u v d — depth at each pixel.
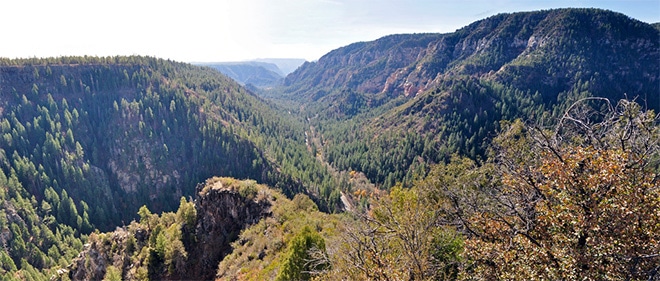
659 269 10.79
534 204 14.67
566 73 186.00
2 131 153.12
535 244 13.36
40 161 150.25
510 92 166.12
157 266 61.19
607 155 12.85
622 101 15.17
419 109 175.12
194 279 59.47
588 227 11.66
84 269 79.94
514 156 19.28
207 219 66.50
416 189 33.06
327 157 180.12
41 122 164.38
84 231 131.38
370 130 189.25
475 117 144.12
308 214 57.97
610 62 190.25
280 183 126.06
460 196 21.31
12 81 175.62
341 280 18.86
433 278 17.06
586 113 17.08
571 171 12.85
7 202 123.19
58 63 195.50
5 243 111.88
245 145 167.62
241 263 48.19
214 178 75.06
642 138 13.95
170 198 163.00
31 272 98.00
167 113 189.38
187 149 178.12
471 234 17.36
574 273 11.18
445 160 128.38
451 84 176.25
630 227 11.16
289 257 28.19
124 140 172.75
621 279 10.61
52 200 134.12
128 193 162.00
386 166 142.75
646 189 11.79
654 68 183.12
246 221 62.59
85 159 165.25
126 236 78.81
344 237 21.98
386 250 19.00
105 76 199.75
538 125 18.72
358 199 111.00
